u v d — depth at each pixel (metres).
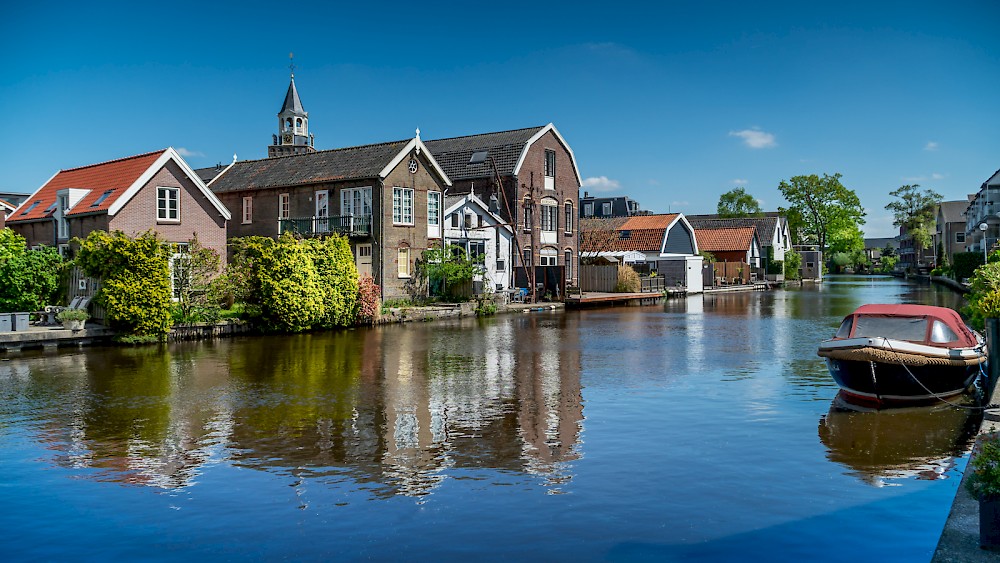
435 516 8.59
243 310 27.92
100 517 8.66
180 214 31.31
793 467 10.37
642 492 9.34
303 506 8.96
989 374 14.41
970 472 8.48
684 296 56.47
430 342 25.28
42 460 10.93
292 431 12.54
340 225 37.12
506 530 8.18
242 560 7.50
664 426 12.78
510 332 28.77
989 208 69.69
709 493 9.30
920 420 13.18
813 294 57.91
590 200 88.88
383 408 14.32
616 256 58.81
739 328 30.41
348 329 29.94
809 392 15.85
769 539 7.93
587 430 12.52
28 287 26.53
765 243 80.25
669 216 64.62
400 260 37.41
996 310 17.16
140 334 24.61
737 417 13.46
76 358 21.22
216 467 10.55
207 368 19.33
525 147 46.56
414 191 38.12
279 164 42.12
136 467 10.56
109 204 29.27
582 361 20.66
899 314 15.48
